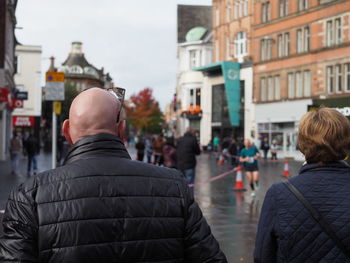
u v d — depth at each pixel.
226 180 20.77
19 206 2.25
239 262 7.20
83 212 2.22
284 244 2.74
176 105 67.00
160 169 2.49
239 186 16.88
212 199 14.39
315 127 2.89
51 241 2.18
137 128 101.06
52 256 2.17
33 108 56.66
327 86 39.03
